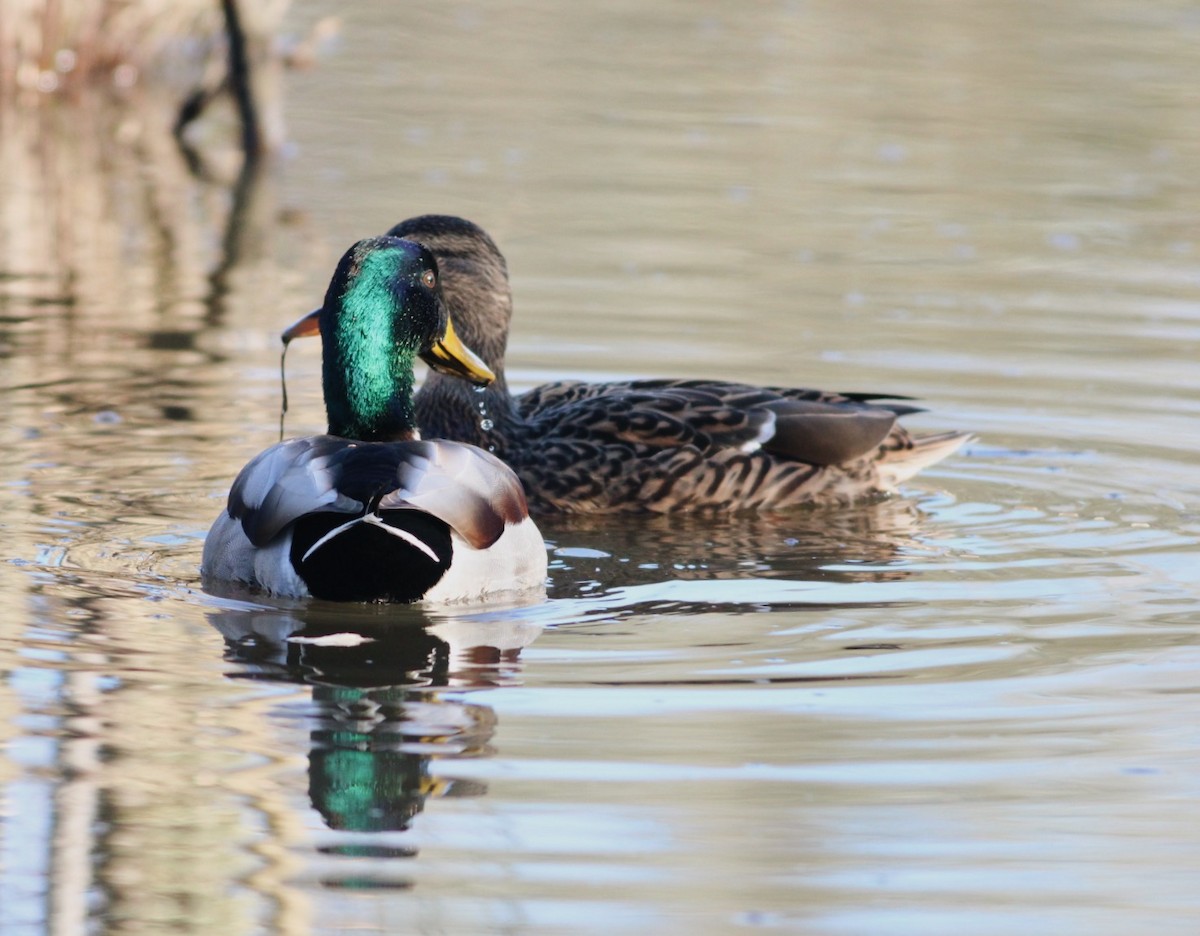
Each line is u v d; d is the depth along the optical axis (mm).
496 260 13531
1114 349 16688
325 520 9633
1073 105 29547
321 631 9570
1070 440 14109
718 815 7508
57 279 18891
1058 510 12555
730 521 12711
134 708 8438
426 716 8469
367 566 9562
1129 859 7234
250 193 23734
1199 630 9930
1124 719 8586
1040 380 15641
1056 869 7141
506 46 34969
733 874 7023
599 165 25500
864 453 13227
